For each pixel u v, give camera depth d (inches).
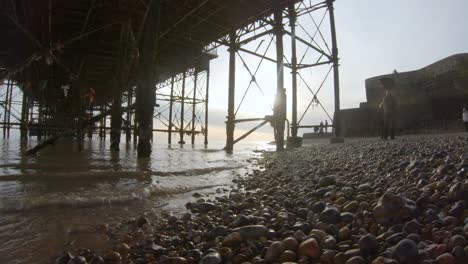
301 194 155.8
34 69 786.2
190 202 153.9
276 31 557.0
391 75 946.7
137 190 168.7
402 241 73.5
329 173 212.7
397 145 340.5
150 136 362.9
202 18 593.9
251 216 113.9
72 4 526.6
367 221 98.0
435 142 329.1
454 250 70.2
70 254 83.2
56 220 114.5
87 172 219.5
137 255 86.4
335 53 624.4
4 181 178.9
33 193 148.5
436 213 97.9
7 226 104.8
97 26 607.2
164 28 651.5
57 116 895.7
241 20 611.2
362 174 190.9
